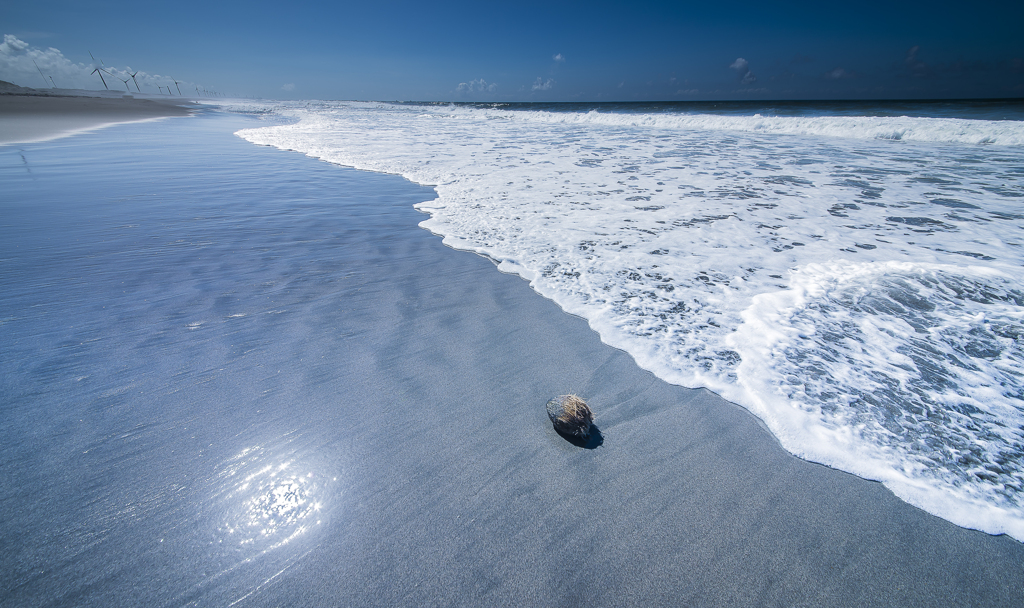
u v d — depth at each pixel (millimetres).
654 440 1933
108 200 5535
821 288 3219
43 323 2660
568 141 12516
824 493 1660
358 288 3342
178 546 1416
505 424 2010
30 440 1785
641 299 3150
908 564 1408
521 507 1600
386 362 2443
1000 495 1631
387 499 1621
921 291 3096
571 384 2299
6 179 6598
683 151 10172
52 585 1288
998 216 4855
